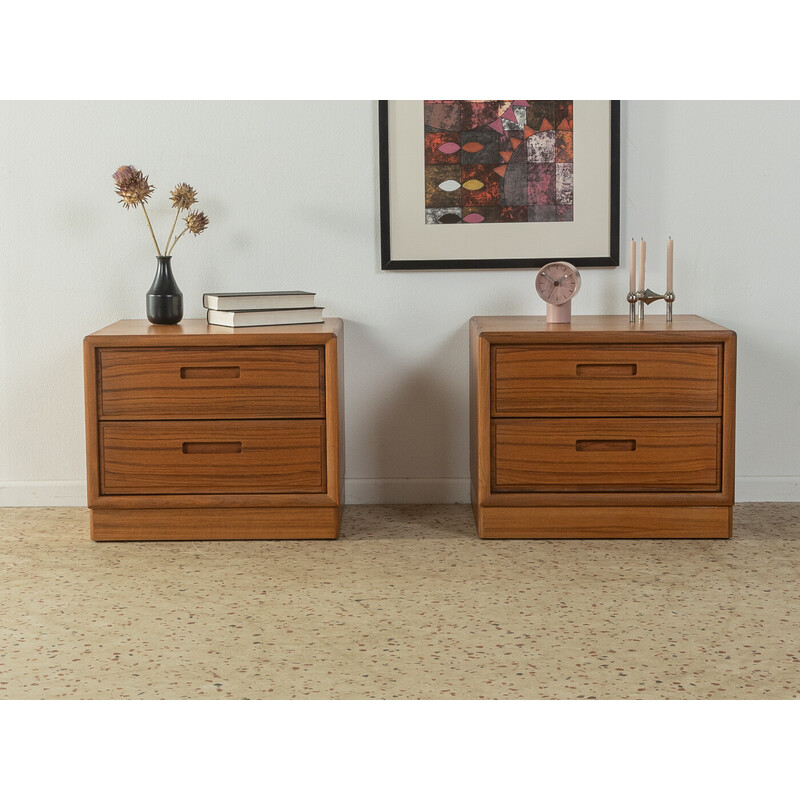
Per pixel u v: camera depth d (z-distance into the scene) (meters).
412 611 2.28
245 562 2.62
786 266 3.08
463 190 3.06
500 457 2.75
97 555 2.68
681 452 2.72
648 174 3.05
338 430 2.77
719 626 2.18
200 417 2.72
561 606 2.30
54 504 3.16
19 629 2.19
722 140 3.04
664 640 2.10
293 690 1.89
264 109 3.04
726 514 2.76
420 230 3.08
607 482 2.74
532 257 3.08
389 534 2.85
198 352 2.70
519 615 2.25
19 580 2.49
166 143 3.05
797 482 3.14
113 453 2.73
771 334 3.10
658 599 2.33
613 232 3.06
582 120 3.04
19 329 3.11
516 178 3.06
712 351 2.69
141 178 2.89
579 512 2.77
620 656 2.03
